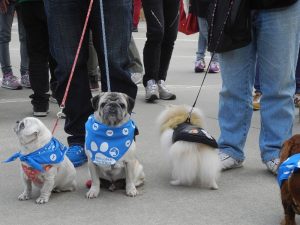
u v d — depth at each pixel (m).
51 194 2.84
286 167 2.39
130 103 2.78
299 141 2.51
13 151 3.44
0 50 5.18
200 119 3.11
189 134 2.89
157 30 4.52
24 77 5.30
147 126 3.96
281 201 2.58
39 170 2.68
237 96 3.08
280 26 2.90
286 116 3.04
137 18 5.72
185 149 2.88
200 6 5.00
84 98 3.19
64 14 3.07
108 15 3.06
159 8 4.49
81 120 3.21
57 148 2.74
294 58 2.99
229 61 3.04
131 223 2.56
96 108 2.77
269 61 2.97
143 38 10.52
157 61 4.68
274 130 3.05
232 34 2.94
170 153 2.93
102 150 2.74
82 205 2.73
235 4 2.89
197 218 2.61
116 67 3.12
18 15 5.07
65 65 3.13
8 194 2.84
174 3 4.64
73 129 3.23
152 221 2.58
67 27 3.09
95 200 2.78
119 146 2.74
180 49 9.16
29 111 4.37
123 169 2.84
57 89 3.22
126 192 2.83
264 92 3.05
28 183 2.77
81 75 3.17
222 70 3.10
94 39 3.17
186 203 2.75
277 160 3.03
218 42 2.99
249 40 2.96
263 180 3.02
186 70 6.77
